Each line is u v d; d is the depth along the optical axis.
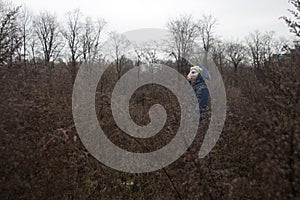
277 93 3.89
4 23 5.26
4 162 4.34
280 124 3.52
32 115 5.05
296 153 3.38
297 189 3.33
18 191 4.37
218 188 4.18
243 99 4.91
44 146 4.80
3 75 4.93
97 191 5.44
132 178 5.78
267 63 4.47
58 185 4.69
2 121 4.50
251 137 4.11
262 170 3.60
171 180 4.86
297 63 4.27
